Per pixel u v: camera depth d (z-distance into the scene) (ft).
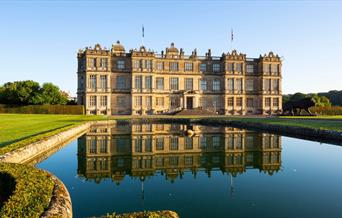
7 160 67.10
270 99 389.60
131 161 90.74
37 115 286.25
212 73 383.04
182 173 77.10
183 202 55.83
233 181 69.62
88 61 341.00
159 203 55.26
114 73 352.08
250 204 54.49
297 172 77.00
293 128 148.25
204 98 380.37
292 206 53.21
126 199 57.57
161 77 367.45
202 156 98.07
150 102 357.41
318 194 59.82
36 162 87.76
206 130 174.50
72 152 103.96
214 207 52.95
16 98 342.03
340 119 215.51
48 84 355.56
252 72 394.11
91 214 50.03
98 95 343.67
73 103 374.63
